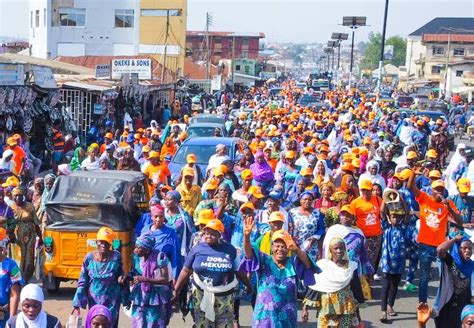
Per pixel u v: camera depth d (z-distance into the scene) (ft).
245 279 27.35
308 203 33.99
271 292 26.12
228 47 451.94
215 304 27.32
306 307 31.53
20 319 22.75
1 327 26.43
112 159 58.08
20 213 37.55
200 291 27.45
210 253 27.30
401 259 35.19
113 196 37.68
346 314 27.32
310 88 265.34
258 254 26.40
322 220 34.32
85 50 216.13
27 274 38.09
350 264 27.45
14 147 58.54
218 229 27.17
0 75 68.13
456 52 342.44
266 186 49.01
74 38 215.10
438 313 29.32
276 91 257.55
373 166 43.73
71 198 37.91
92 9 214.07
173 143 68.44
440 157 91.20
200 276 27.32
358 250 32.24
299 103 176.04
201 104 180.45
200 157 61.41
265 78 408.87
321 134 90.63
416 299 38.96
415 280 42.19
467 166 55.06
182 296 31.40
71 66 125.18
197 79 240.32
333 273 27.20
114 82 110.32
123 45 216.95
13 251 37.55
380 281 41.50
